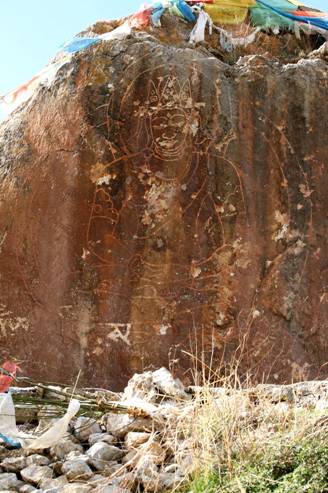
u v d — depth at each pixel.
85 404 3.96
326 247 8.24
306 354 7.86
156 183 8.18
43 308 7.91
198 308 7.91
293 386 4.11
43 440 3.57
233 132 8.40
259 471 3.11
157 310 7.90
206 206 8.17
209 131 8.36
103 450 3.51
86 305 7.91
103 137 8.27
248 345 7.79
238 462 3.23
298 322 7.94
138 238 8.06
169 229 8.09
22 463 3.50
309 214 8.29
